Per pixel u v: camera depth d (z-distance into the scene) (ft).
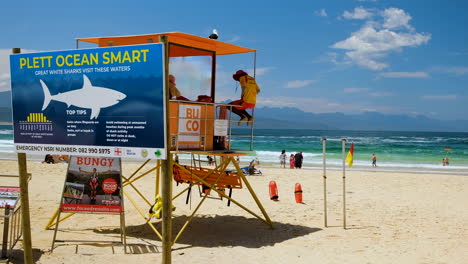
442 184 67.51
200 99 29.91
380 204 46.34
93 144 17.89
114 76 17.40
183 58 29.19
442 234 31.96
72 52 18.10
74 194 25.91
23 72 18.90
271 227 33.88
